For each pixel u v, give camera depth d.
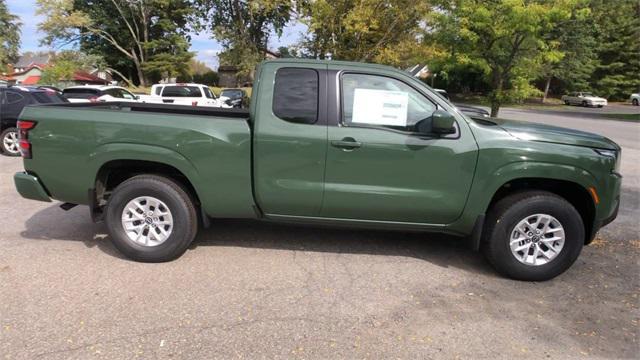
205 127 4.29
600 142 4.37
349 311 3.67
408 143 4.22
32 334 3.21
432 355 3.13
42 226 5.48
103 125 4.31
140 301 3.71
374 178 4.29
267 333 3.32
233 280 4.13
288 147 4.26
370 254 4.87
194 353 3.06
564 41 34.31
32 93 11.14
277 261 4.59
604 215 4.36
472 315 3.68
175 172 4.59
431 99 4.29
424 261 4.75
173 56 41.38
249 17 24.02
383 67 4.35
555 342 3.34
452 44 15.62
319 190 4.32
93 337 3.19
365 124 4.29
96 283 4.00
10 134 10.87
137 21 43.06
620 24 45.66
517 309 3.80
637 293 4.17
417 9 15.62
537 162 4.19
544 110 37.25
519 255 4.35
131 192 4.38
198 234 5.26
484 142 4.22
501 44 15.17
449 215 4.37
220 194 4.40
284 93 4.30
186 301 3.73
